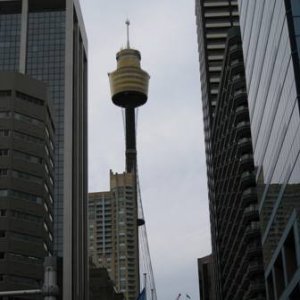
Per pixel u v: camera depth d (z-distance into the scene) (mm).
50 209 140250
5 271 121750
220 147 176375
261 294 130750
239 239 150000
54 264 27016
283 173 80625
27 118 137000
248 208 135500
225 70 157875
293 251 81562
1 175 129250
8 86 137500
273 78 85062
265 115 94562
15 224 126312
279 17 77938
